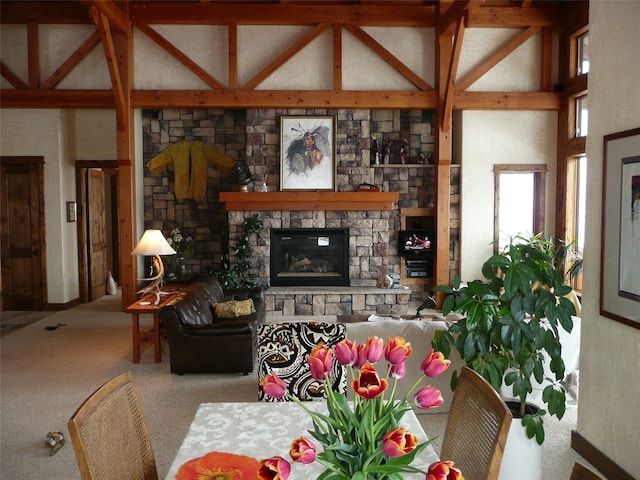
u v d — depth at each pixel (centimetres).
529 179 822
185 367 499
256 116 783
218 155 833
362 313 777
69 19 743
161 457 342
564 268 752
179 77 758
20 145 796
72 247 841
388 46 766
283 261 812
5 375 509
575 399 416
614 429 308
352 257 798
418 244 812
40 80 765
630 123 291
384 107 758
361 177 793
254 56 762
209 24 753
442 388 399
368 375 117
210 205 851
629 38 292
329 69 764
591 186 331
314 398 281
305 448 111
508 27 785
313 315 775
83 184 855
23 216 806
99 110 833
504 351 306
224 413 222
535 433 282
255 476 170
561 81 786
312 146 783
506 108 778
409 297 830
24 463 336
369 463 124
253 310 603
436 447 348
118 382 184
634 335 289
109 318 757
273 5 741
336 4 763
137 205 802
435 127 781
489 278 307
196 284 606
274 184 791
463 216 813
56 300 812
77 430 151
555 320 282
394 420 127
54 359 562
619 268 297
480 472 165
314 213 793
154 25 752
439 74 752
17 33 762
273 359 284
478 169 809
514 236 801
